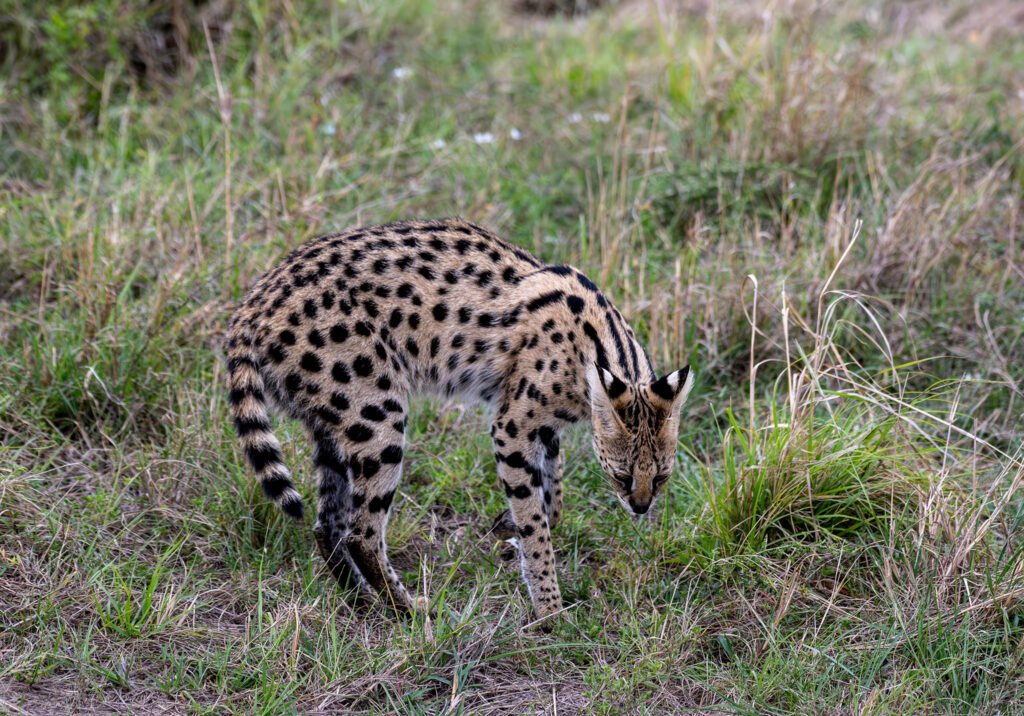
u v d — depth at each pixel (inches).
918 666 406.3
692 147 736.3
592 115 795.4
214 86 754.2
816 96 753.0
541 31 979.3
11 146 697.6
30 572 427.5
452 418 552.4
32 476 464.4
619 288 602.5
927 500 460.8
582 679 411.8
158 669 396.2
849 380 485.7
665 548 471.5
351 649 414.9
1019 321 595.2
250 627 417.1
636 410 434.3
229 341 452.1
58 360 523.5
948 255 632.4
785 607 428.8
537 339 454.3
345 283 444.8
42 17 783.1
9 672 377.4
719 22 956.6
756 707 393.4
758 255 625.0
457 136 768.9
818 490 474.6
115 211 608.1
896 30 982.4
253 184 648.4
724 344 589.0
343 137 724.7
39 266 592.1
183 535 461.1
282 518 473.4
